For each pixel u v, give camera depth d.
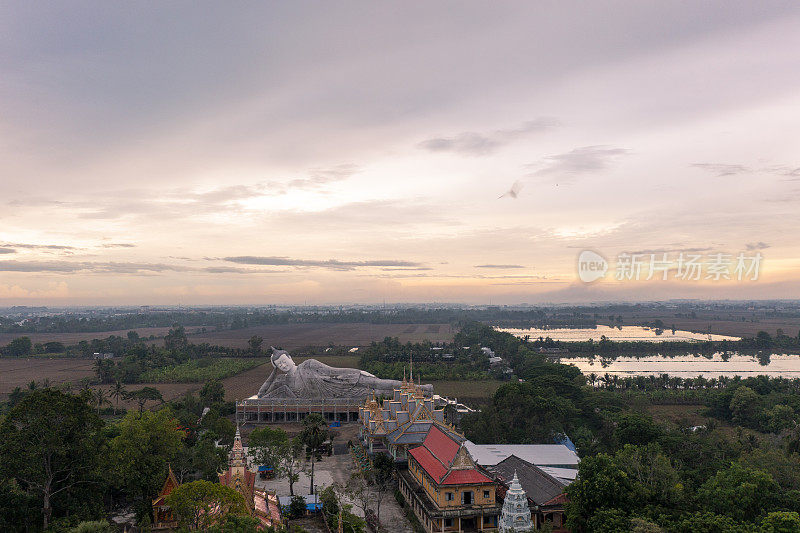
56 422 97.56
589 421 182.62
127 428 116.19
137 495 119.94
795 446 138.50
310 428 131.88
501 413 168.12
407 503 119.19
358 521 97.88
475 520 104.94
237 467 99.56
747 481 90.81
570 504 96.62
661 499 92.94
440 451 115.19
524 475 116.19
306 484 132.38
